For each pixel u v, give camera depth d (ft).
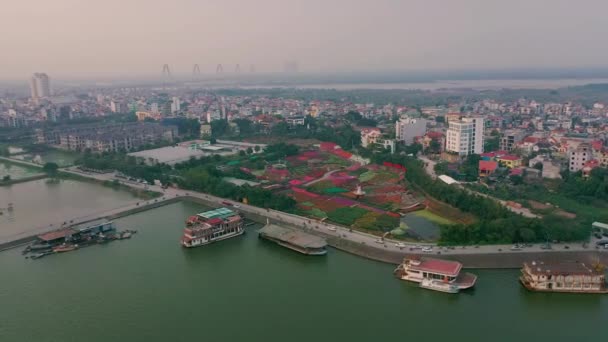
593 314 466.70
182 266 595.06
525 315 466.29
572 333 437.17
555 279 498.69
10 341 439.22
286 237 654.12
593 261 550.77
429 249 596.29
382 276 552.41
